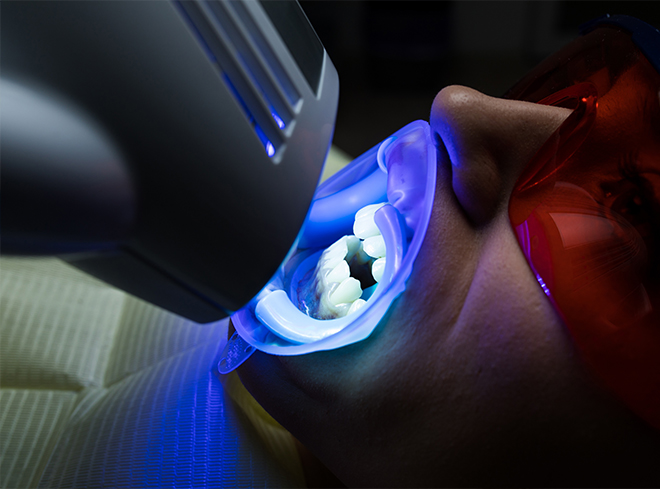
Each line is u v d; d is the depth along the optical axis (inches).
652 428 13.6
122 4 11.6
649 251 14.5
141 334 27.2
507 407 13.8
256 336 17.9
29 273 28.5
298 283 20.1
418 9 66.4
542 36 76.2
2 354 25.0
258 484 19.7
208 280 13.6
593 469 13.8
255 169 13.0
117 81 11.6
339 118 65.4
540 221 15.0
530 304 13.8
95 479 19.6
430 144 16.3
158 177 12.2
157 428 21.0
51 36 11.4
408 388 14.7
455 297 14.7
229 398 22.5
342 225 19.9
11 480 21.0
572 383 13.5
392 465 15.6
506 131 14.6
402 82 70.1
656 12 72.1
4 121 10.7
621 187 15.1
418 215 15.8
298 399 17.2
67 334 26.8
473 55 78.6
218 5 12.1
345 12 76.9
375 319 15.0
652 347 13.8
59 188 11.1
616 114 15.3
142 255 12.9
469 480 14.6
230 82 12.8
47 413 23.7
